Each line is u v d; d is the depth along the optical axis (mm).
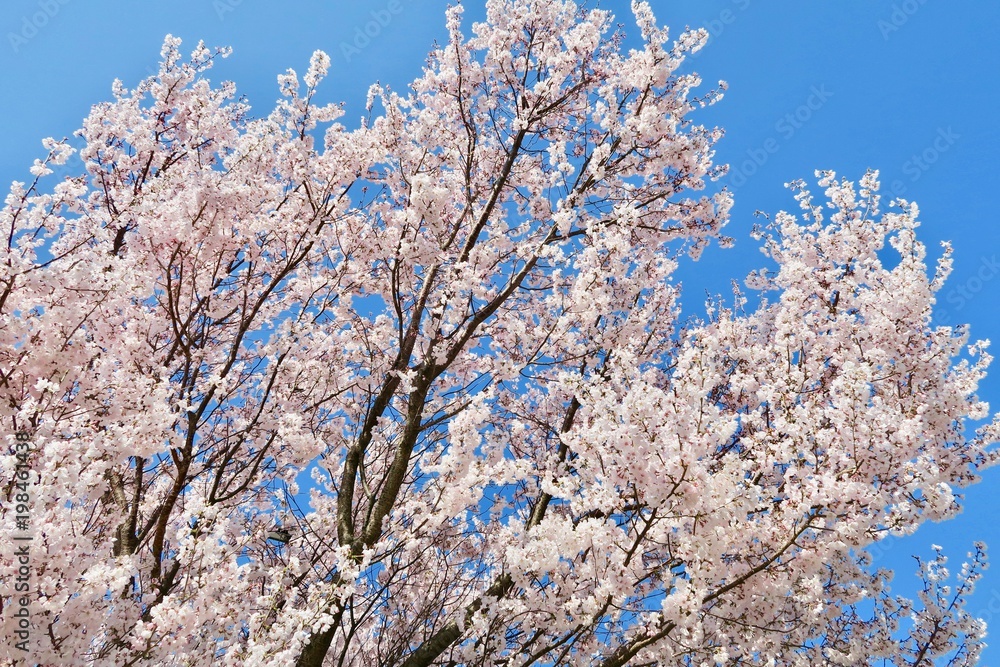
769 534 4449
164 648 3857
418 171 7457
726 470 4031
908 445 4293
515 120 7461
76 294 4344
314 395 6992
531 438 7762
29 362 4238
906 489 4207
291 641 3854
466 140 8414
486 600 4633
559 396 8461
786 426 4492
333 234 7043
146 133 7020
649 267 8062
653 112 7012
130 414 4328
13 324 4109
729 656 4883
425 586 6809
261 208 6605
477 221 7359
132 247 5461
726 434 3922
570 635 4398
